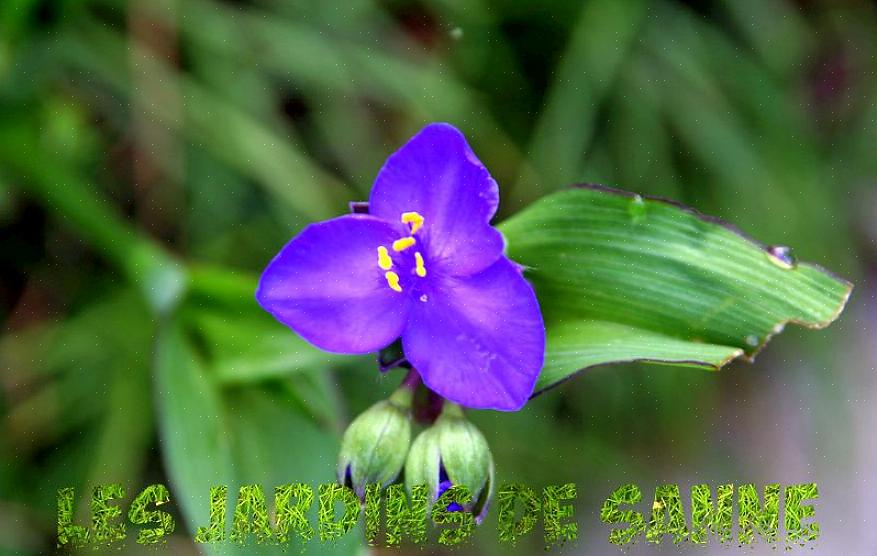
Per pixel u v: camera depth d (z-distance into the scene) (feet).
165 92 1.25
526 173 1.31
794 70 1.49
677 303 1.07
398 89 1.28
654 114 1.33
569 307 1.08
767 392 1.46
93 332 1.23
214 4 1.27
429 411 1.07
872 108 1.50
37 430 1.22
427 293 1.04
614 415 1.32
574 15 1.33
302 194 1.25
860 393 1.45
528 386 1.02
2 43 1.21
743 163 1.34
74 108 1.24
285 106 1.29
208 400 1.14
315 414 1.15
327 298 1.04
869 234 1.54
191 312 1.15
